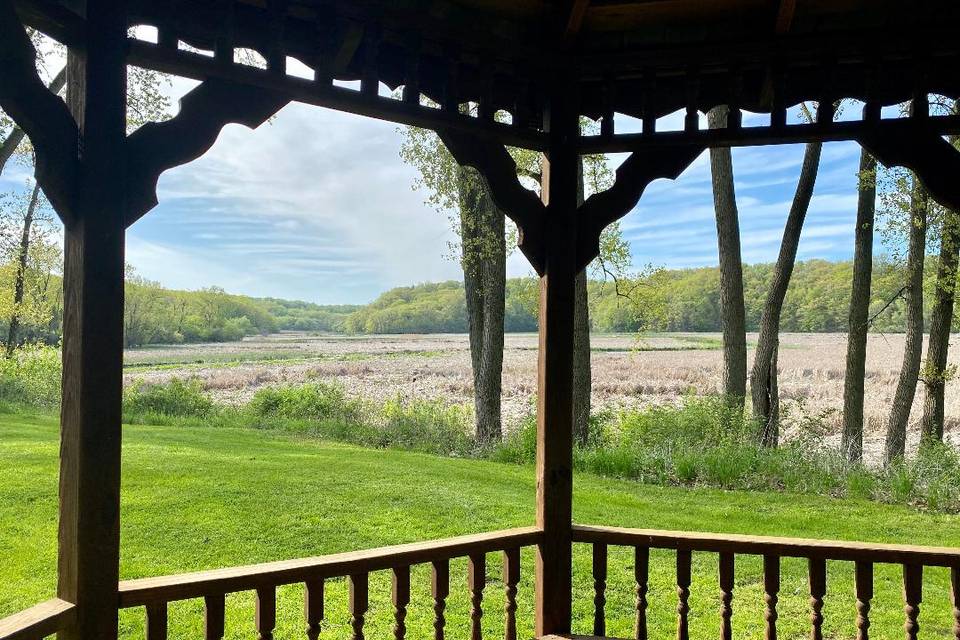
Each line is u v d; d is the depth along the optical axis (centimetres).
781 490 862
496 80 329
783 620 455
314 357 3712
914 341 1152
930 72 288
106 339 220
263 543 563
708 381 2344
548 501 316
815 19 286
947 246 1076
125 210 226
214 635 241
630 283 1332
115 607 222
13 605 430
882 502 803
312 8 266
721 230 1156
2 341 2064
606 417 1238
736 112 301
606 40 310
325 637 415
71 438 220
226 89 250
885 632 439
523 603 480
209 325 4872
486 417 1275
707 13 291
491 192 309
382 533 600
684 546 307
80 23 219
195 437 1088
